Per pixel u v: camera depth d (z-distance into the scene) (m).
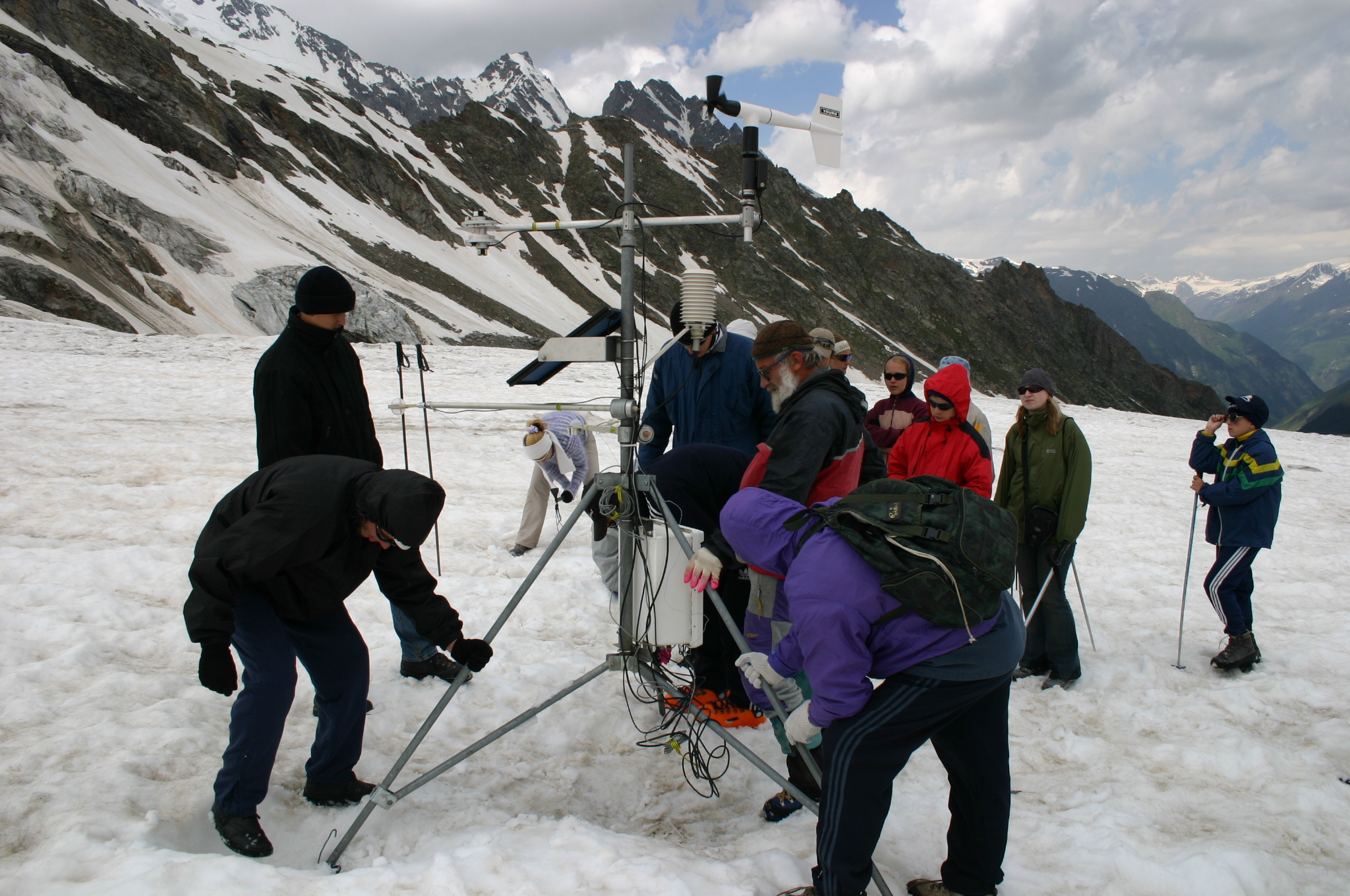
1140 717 4.08
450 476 9.91
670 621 3.08
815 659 2.24
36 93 59.41
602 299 103.56
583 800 3.25
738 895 2.37
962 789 2.48
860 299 129.88
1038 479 4.42
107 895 2.07
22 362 15.80
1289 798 3.23
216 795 2.66
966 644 2.21
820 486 3.48
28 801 2.62
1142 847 2.83
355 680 2.89
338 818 2.95
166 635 4.30
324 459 2.63
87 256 42.78
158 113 74.50
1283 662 4.85
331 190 88.50
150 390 14.55
